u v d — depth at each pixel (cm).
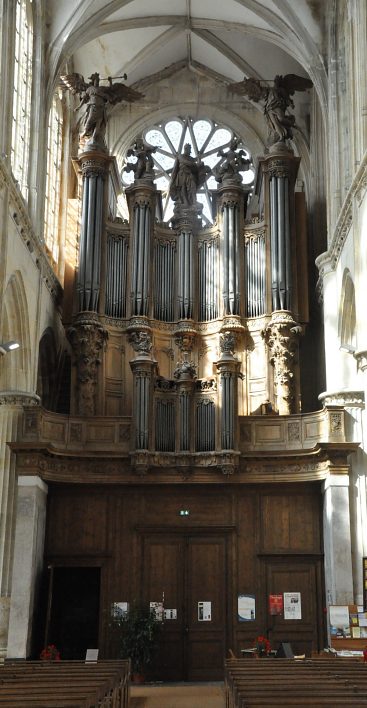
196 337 3081
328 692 990
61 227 3384
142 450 2591
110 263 3097
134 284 3067
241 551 2656
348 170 2825
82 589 2725
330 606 2350
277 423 2683
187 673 2567
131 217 3156
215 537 2675
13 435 2564
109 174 3228
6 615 2431
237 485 2691
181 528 2675
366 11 2466
